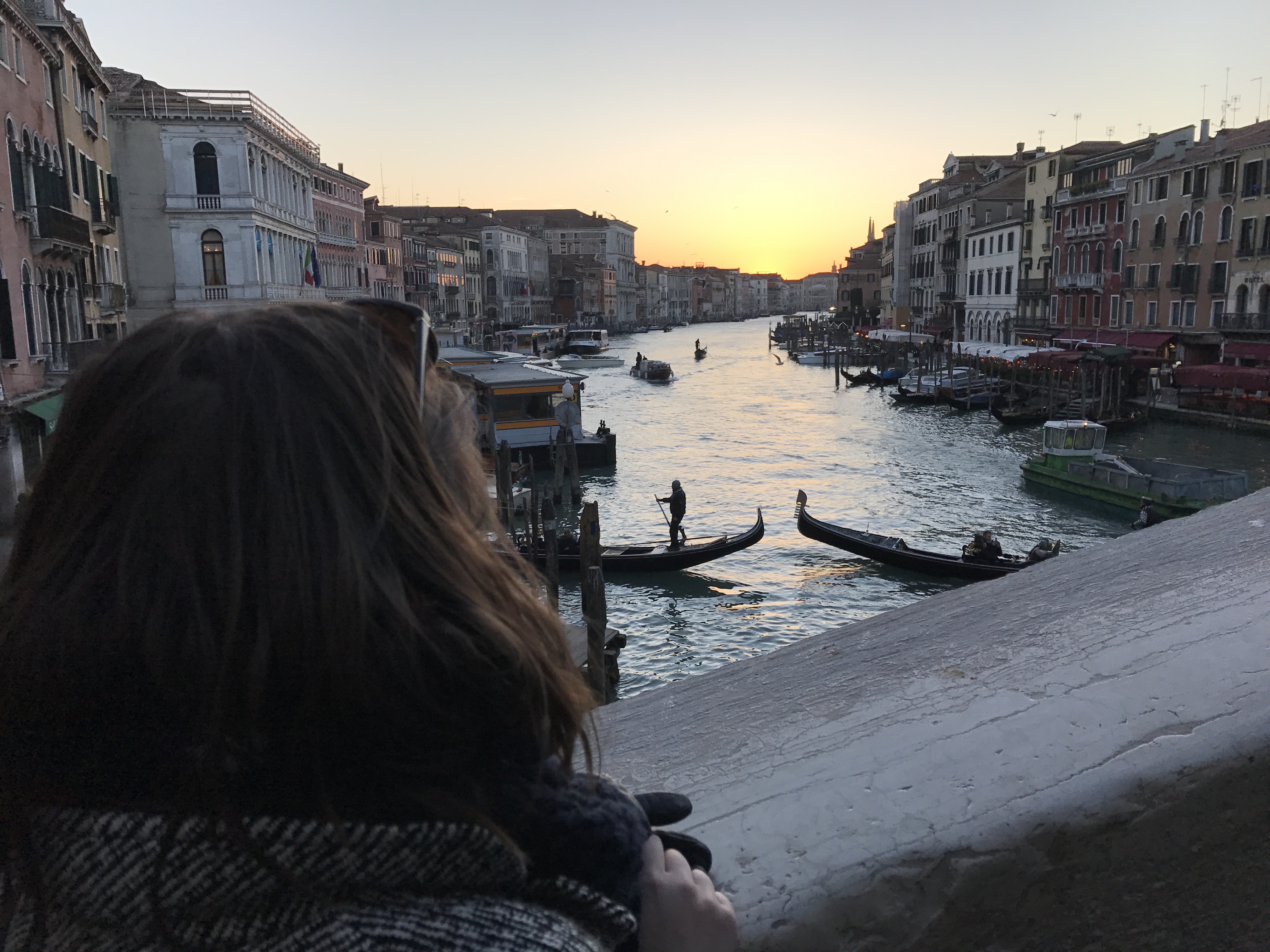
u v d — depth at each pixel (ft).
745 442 130.21
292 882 1.87
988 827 3.44
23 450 68.18
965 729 4.11
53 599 1.96
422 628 2.01
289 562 1.94
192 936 1.87
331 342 2.18
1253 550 6.44
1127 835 3.63
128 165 120.98
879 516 87.45
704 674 5.46
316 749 1.93
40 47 76.13
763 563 71.15
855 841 3.43
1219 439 123.95
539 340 305.73
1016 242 217.36
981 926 3.46
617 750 4.54
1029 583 6.18
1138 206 163.84
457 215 368.68
